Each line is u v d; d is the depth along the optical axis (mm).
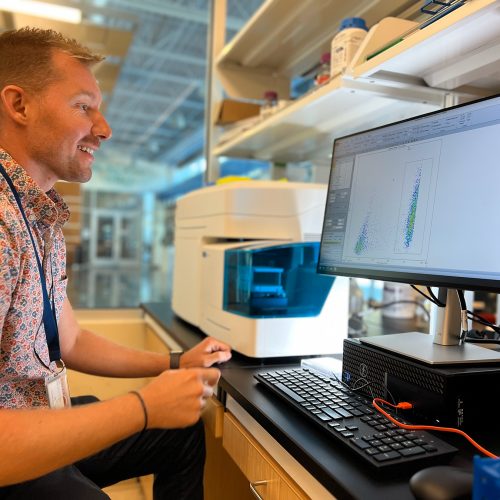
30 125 909
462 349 875
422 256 877
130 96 8891
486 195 769
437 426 749
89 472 1092
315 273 1225
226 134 2199
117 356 1214
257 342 1148
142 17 4750
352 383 948
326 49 1946
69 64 924
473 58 980
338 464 623
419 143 916
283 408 835
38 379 902
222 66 2221
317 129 1682
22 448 631
